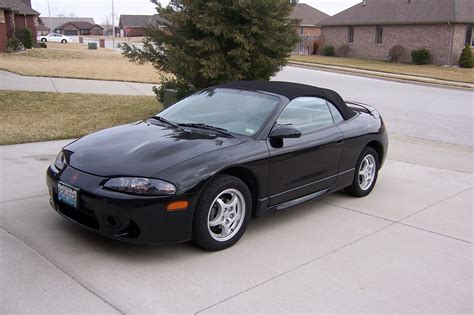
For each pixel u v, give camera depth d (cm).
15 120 939
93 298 326
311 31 5928
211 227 409
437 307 345
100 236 425
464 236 481
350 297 351
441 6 3578
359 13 4288
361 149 570
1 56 2598
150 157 395
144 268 373
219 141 431
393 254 430
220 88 538
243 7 916
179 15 945
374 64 3569
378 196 604
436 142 978
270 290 353
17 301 318
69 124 925
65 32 13175
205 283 357
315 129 508
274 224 488
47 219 458
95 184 378
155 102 1248
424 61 3556
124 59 3033
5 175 595
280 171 456
